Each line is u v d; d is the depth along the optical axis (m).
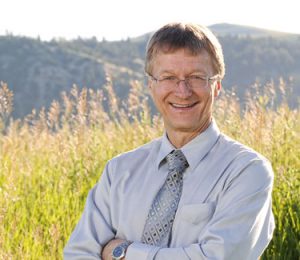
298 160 8.10
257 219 3.86
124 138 9.89
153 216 4.01
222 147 4.04
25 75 136.38
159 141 4.25
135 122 9.73
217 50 4.04
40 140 10.66
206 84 4.00
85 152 8.91
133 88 9.71
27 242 6.69
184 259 3.81
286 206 7.03
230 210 3.85
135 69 148.75
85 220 4.29
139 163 4.22
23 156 10.30
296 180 7.38
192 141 4.04
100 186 4.32
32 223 7.39
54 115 9.77
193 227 3.90
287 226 6.58
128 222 4.09
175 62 3.97
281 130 8.63
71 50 147.88
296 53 120.50
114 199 4.21
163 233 3.97
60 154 9.19
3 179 8.45
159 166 4.12
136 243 3.96
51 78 135.75
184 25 4.02
